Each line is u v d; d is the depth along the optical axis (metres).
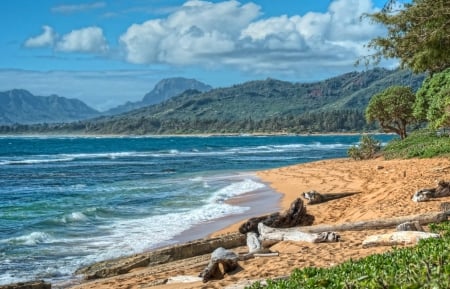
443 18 13.32
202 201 28.62
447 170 25.73
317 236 14.11
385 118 51.50
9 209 27.48
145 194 32.28
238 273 11.69
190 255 15.62
